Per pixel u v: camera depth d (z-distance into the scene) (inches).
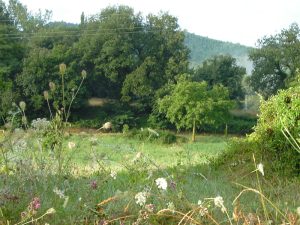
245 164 414.0
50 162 227.3
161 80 2484.0
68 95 2050.9
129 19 2610.7
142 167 238.1
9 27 2516.0
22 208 163.8
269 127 420.5
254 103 2571.4
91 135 286.2
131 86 2421.3
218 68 2728.8
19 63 2320.4
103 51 2460.6
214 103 2060.8
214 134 2155.5
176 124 2117.4
